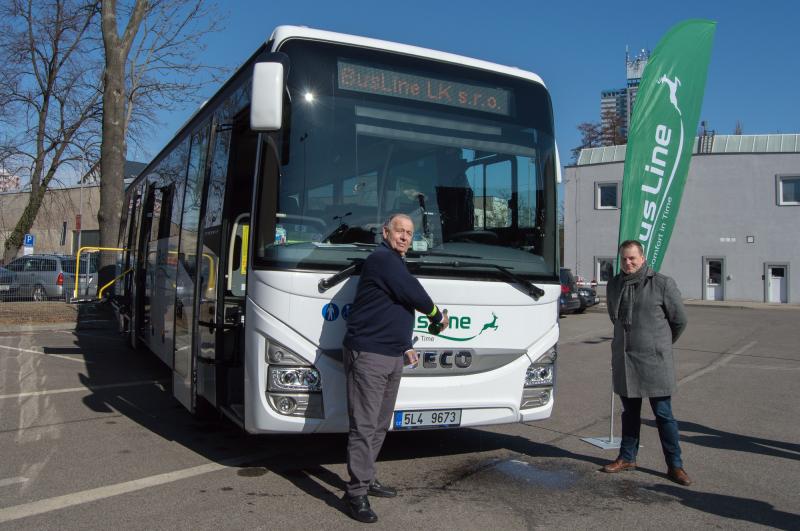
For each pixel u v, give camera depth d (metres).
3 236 35.78
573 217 38.84
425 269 5.01
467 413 5.14
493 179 5.50
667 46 6.74
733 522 4.58
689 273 36.06
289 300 4.68
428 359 5.00
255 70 4.55
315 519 4.45
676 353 14.52
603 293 37.97
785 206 34.22
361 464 4.44
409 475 5.49
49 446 6.14
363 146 5.07
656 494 5.13
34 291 17.27
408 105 5.29
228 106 6.01
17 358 11.52
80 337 14.55
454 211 5.29
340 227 4.91
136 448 6.11
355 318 4.48
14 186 29.30
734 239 35.16
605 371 11.68
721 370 11.97
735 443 6.77
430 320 4.65
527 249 5.53
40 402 8.05
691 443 6.76
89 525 4.28
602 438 6.82
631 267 5.46
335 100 5.04
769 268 34.56
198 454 5.95
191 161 7.21
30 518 4.39
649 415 8.25
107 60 17.36
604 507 4.83
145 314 9.98
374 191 5.05
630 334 5.44
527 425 7.42
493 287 5.24
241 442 6.36
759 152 34.69
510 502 4.89
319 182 4.90
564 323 21.83
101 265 16.25
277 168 4.79
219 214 5.78
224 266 5.56
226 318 5.52
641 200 6.67
